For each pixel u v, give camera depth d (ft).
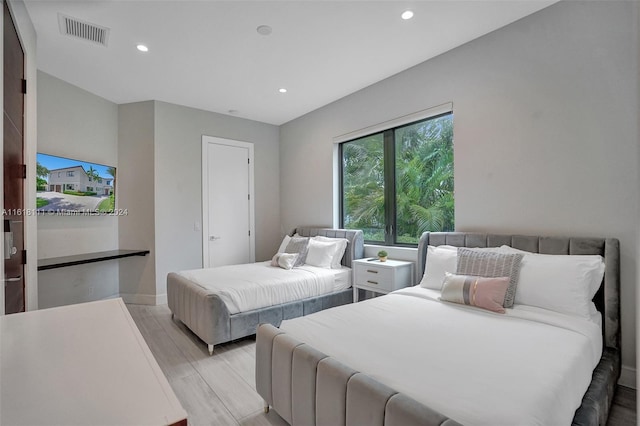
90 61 9.87
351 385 3.99
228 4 7.27
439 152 10.38
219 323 8.63
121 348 2.95
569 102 7.30
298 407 4.91
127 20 7.82
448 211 10.11
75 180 11.53
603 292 6.54
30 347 2.94
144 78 11.17
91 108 12.35
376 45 9.20
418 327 5.75
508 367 4.20
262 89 12.35
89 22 7.87
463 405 3.43
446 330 5.57
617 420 5.61
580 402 4.44
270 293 9.76
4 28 6.05
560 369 4.17
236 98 13.25
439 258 8.44
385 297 7.85
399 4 7.39
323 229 13.98
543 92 7.69
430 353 4.68
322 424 4.42
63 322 3.59
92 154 12.37
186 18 7.77
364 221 13.06
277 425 5.74
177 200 13.80
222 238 15.20
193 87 12.03
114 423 1.90
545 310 6.27
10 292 6.52
